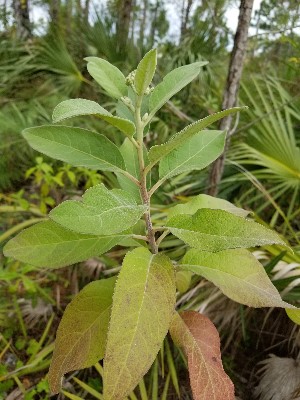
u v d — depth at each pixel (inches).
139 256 12.4
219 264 14.3
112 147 14.0
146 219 14.5
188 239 11.2
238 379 24.3
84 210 10.1
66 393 21.9
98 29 64.9
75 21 74.3
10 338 29.4
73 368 13.9
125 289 11.2
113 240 14.2
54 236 13.8
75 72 59.9
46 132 13.6
